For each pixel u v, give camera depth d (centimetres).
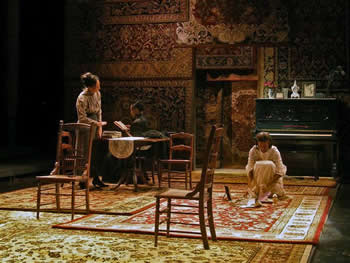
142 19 1154
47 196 779
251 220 593
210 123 1249
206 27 1118
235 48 1208
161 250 455
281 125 1054
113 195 798
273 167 717
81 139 790
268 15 1091
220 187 902
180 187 902
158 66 1150
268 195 735
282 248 466
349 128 1076
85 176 628
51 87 1614
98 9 1177
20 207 676
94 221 582
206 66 1222
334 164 1020
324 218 609
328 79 1080
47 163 1274
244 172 1144
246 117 1238
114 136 862
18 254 440
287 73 1120
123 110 1170
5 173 1066
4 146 1548
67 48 1195
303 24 1084
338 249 478
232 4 1103
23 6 1596
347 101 1077
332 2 1073
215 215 624
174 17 1136
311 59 1102
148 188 888
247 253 446
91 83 815
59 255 437
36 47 1609
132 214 628
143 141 846
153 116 1155
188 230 534
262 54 1136
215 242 487
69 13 1193
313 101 1046
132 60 1163
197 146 1252
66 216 620
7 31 1559
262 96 1139
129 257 431
